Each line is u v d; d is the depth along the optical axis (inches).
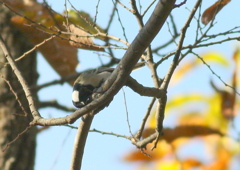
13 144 440.1
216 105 353.1
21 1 416.5
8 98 449.4
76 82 414.6
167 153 338.0
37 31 427.5
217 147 336.5
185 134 331.9
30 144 449.1
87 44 350.0
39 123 279.1
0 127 443.2
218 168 330.6
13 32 471.5
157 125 323.6
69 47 454.6
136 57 252.1
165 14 235.5
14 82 456.1
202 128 327.6
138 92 290.4
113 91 259.4
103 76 396.5
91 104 261.6
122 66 256.1
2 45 340.2
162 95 303.4
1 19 471.2
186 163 334.0
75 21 413.4
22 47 474.6
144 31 243.8
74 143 322.3
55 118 274.8
